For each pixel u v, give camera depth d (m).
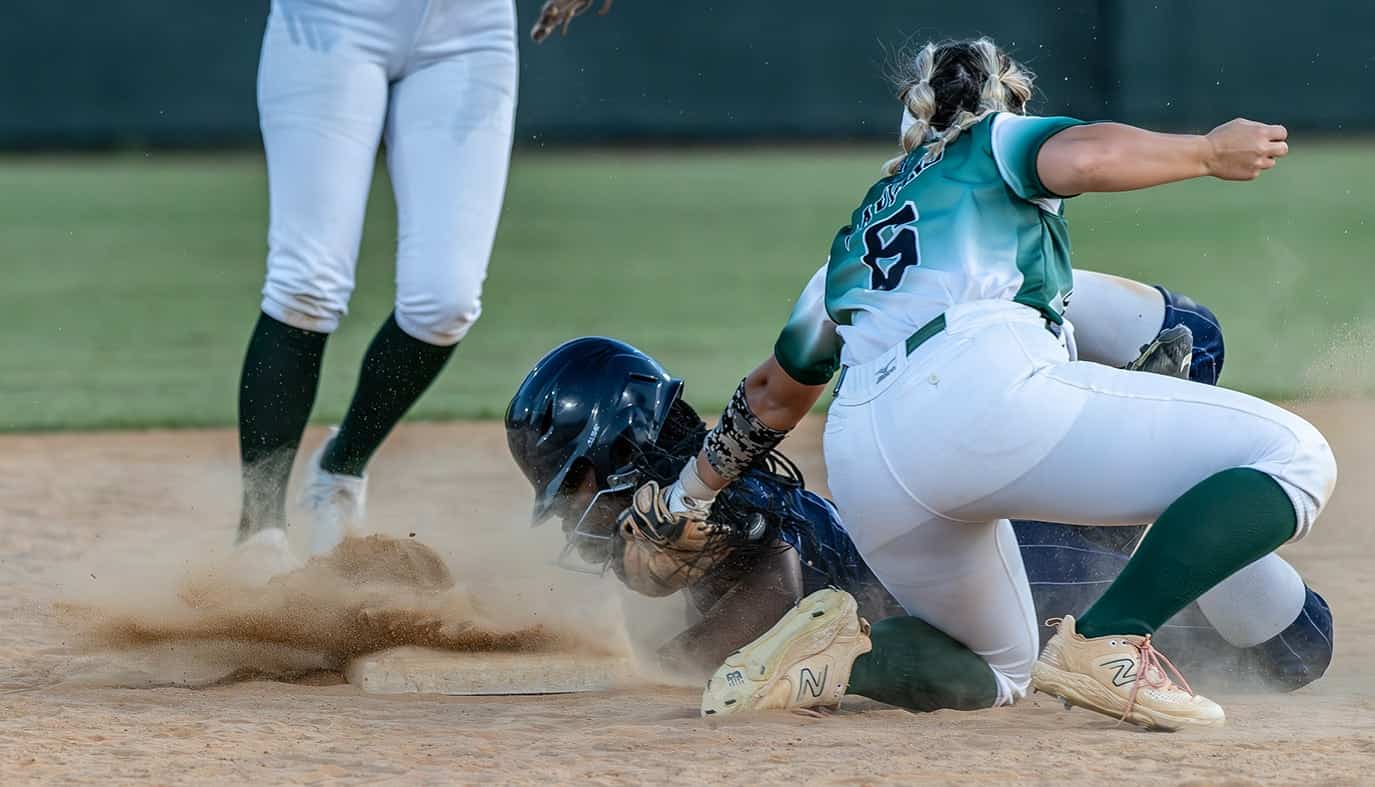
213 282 54.41
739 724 11.88
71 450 28.12
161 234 67.75
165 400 33.19
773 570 13.66
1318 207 70.38
